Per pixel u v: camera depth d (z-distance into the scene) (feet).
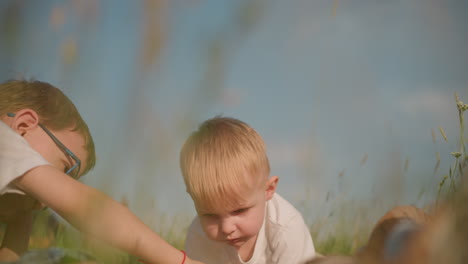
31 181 4.59
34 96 5.55
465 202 1.40
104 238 4.17
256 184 6.90
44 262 3.30
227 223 6.80
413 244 1.65
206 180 6.73
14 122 5.35
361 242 5.70
